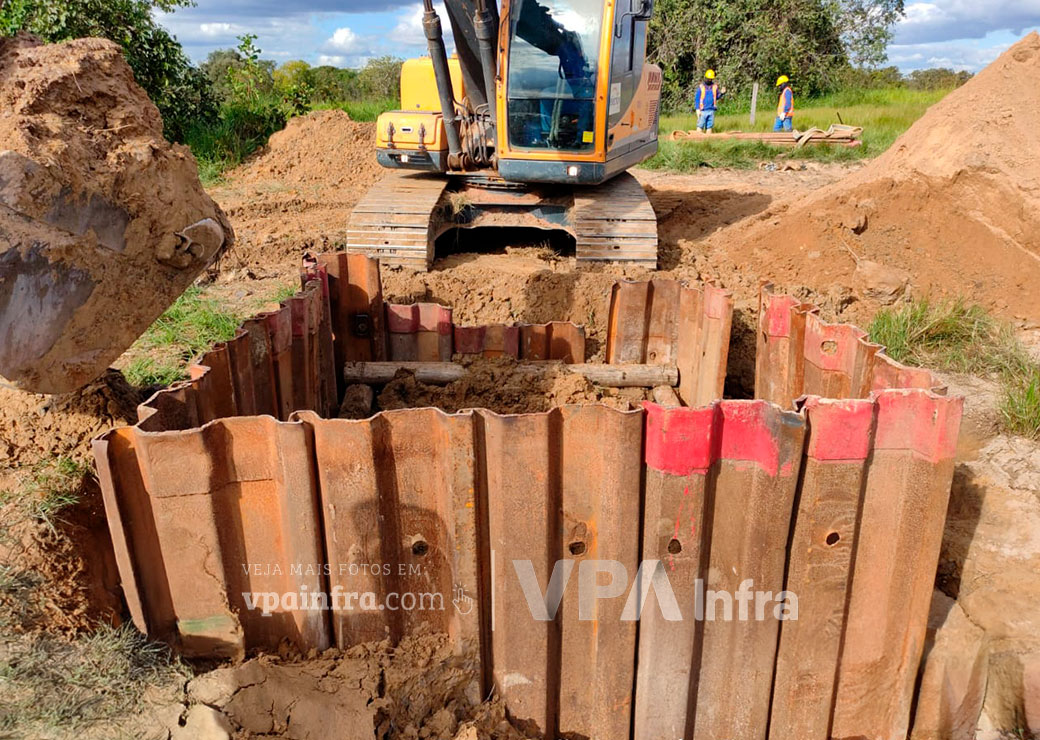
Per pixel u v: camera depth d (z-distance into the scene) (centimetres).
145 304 404
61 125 356
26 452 438
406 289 842
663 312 673
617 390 659
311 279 609
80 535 397
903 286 814
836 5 3591
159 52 1780
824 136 1795
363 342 678
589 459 354
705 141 1861
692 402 645
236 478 356
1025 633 407
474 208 982
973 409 593
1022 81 844
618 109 900
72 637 351
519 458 345
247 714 337
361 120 2186
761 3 3316
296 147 1684
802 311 541
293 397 558
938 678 402
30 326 355
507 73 844
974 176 791
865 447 345
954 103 878
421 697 371
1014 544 458
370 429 340
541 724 396
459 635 376
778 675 382
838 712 395
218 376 448
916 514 359
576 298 830
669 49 3381
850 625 380
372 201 921
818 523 354
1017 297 774
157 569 365
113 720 321
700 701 392
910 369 410
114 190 371
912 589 371
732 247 979
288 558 366
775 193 1289
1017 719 399
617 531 355
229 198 1408
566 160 873
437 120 943
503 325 673
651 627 369
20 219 337
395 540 367
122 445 345
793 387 557
